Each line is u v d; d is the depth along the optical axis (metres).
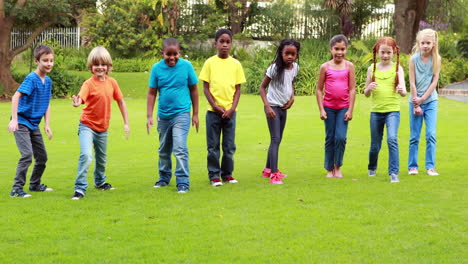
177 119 5.73
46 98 5.63
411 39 22.42
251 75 18.22
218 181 6.04
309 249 3.86
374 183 5.89
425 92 6.29
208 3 28.06
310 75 18.03
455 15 25.33
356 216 4.61
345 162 7.33
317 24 27.36
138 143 9.09
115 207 4.99
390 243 3.96
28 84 5.41
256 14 28.20
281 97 6.22
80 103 5.32
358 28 27.41
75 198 5.31
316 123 11.23
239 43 26.84
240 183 6.10
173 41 5.67
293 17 27.73
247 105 14.59
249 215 4.67
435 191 5.44
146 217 4.64
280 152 8.16
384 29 27.56
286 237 4.11
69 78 18.58
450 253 3.77
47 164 7.38
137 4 25.97
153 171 6.89
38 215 4.73
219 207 4.94
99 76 5.56
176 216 4.68
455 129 10.15
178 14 26.73
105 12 26.36
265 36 28.09
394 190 5.51
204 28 26.86
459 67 20.59
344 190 5.55
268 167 6.51
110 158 7.79
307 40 24.78
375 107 6.24
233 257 3.71
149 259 3.69
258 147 8.64
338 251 3.81
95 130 5.60
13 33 26.56
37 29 18.36
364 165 7.11
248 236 4.12
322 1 26.20
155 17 26.52
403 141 8.87
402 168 6.79
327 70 6.32
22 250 3.86
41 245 3.96
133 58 25.36
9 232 4.25
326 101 6.35
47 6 17.39
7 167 7.18
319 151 8.23
